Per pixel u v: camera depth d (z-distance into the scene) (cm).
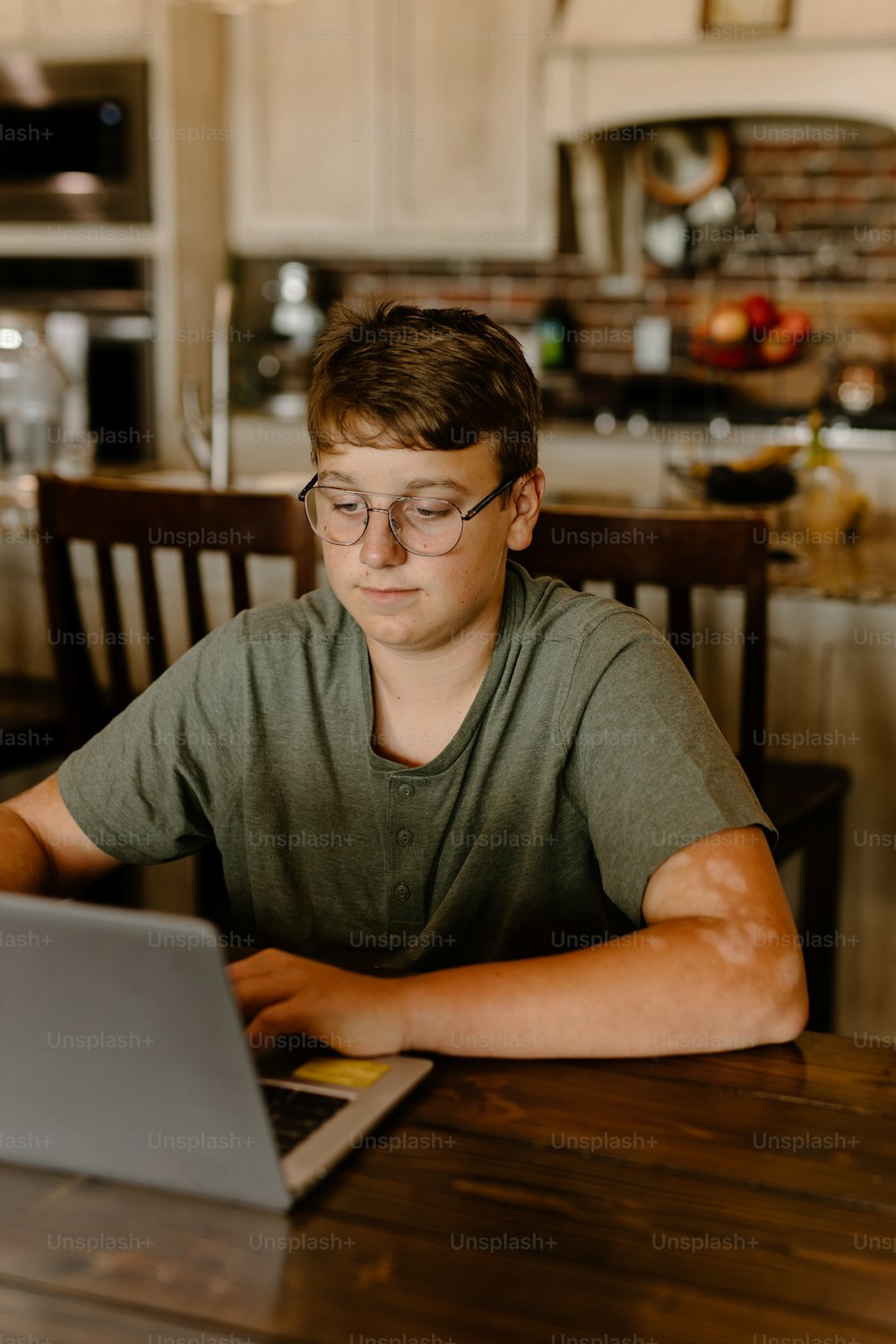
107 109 382
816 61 353
